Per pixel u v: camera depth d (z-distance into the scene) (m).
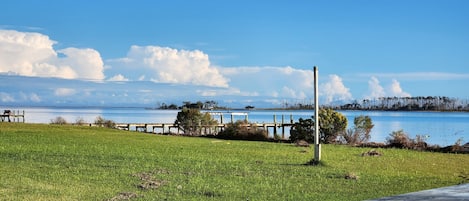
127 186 13.32
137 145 25.86
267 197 12.28
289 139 36.06
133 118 112.06
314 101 19.00
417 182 14.98
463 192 3.27
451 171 17.86
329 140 34.25
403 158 22.16
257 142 31.64
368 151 25.39
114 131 38.44
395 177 15.95
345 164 19.14
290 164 18.75
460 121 105.00
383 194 12.85
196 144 27.97
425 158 22.41
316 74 18.72
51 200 11.22
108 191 12.54
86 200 11.41
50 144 24.62
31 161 17.33
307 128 34.50
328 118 34.16
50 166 16.27
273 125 57.81
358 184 14.41
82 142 26.66
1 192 11.87
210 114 51.78
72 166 16.48
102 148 23.22
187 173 15.73
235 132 37.22
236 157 20.89
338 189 13.55
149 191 12.71
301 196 12.46
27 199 11.21
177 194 12.36
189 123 48.53
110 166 16.78
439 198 3.07
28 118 99.06
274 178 15.19
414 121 104.44
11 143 24.47
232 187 13.49
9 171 14.88
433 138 46.12
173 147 25.28
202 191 12.84
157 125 54.41
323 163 18.62
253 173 16.12
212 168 17.05
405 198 3.13
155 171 15.97
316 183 14.46
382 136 48.25
